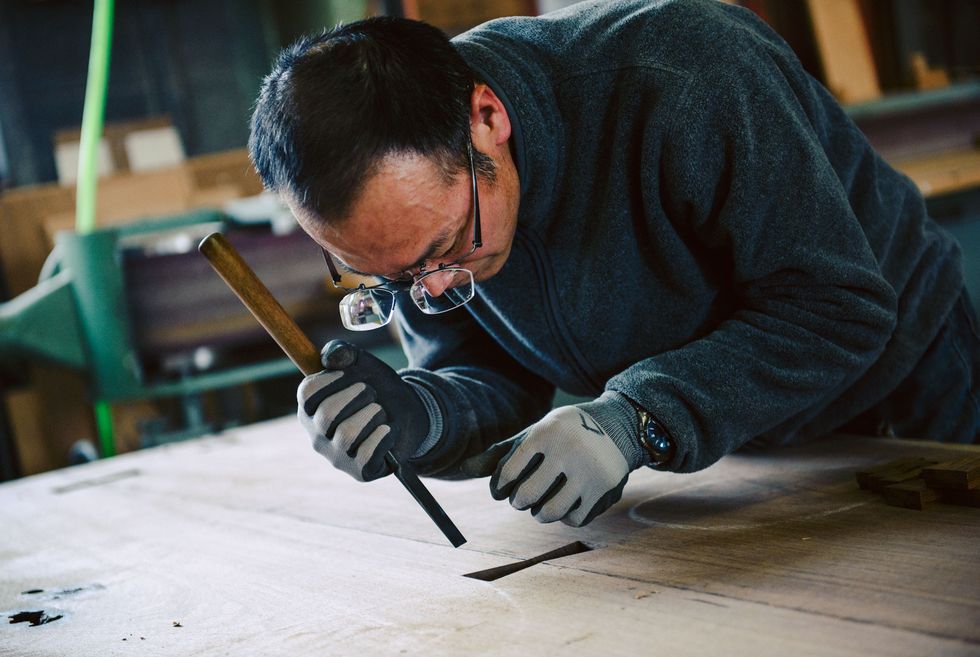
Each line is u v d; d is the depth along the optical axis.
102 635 1.13
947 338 1.53
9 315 2.86
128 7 5.78
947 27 5.14
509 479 1.08
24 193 3.99
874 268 1.19
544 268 1.30
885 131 4.46
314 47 1.04
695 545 1.10
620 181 1.22
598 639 0.88
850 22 4.48
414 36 1.04
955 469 1.08
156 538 1.55
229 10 5.91
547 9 4.48
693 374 1.14
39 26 5.61
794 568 0.98
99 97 3.01
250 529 1.50
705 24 1.17
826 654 0.78
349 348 1.17
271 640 1.02
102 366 2.88
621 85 1.19
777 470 1.35
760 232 1.16
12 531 1.78
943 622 0.80
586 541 1.18
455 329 1.51
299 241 2.96
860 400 1.44
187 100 5.93
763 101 1.14
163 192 4.13
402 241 1.02
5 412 3.50
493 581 1.09
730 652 0.81
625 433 1.11
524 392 1.51
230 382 2.97
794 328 1.17
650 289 1.30
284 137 0.99
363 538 1.35
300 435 2.25
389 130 0.97
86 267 2.82
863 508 1.13
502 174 1.12
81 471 2.28
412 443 1.26
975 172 3.83
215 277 2.88
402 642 0.96
